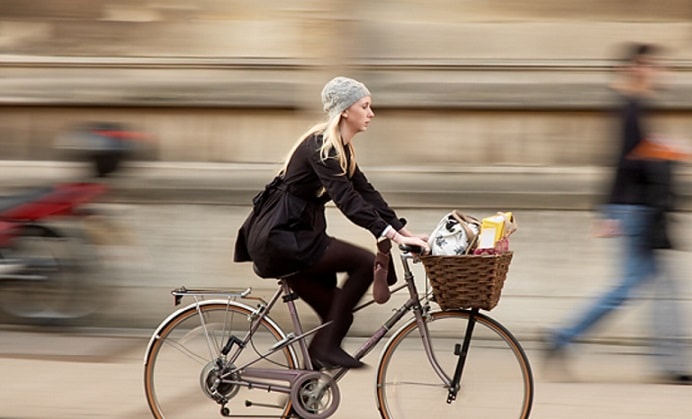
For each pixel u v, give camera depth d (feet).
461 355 33.17
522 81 51.37
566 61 51.21
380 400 33.65
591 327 41.55
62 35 55.52
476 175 51.57
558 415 36.78
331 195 31.60
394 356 33.55
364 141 52.75
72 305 50.31
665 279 41.65
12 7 55.77
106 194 52.54
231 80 53.78
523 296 49.39
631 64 40.75
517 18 51.55
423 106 51.93
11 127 56.49
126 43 55.11
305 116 53.26
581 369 42.78
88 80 55.06
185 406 33.91
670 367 41.47
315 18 52.65
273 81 53.42
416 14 51.98
